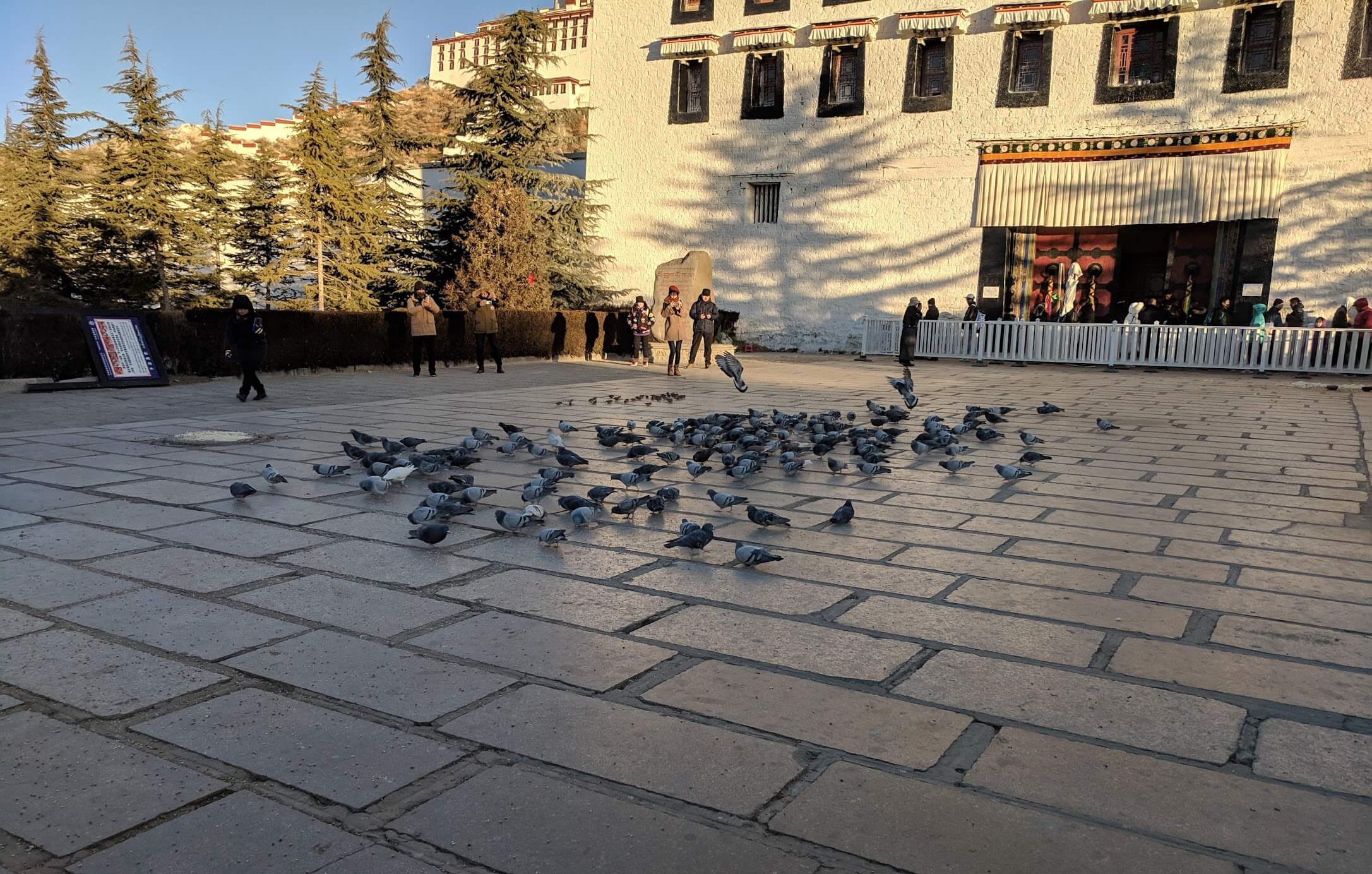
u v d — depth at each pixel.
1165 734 2.86
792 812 2.38
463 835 2.26
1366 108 20.39
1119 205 22.92
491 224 25.02
